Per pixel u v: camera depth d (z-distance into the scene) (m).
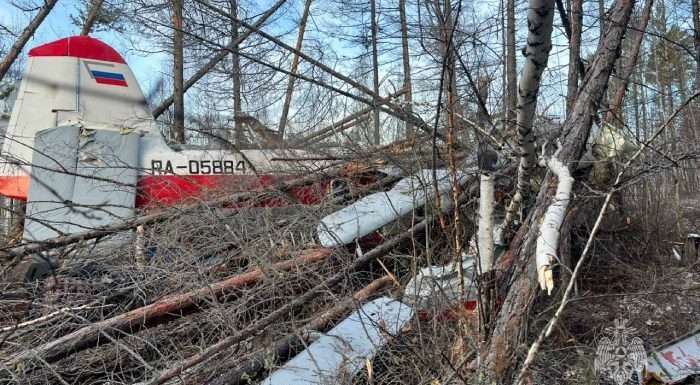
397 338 3.02
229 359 3.25
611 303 4.17
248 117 5.93
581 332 3.72
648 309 4.15
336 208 5.16
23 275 4.08
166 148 5.93
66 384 2.88
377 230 4.68
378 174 5.70
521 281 2.94
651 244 6.11
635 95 7.52
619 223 6.10
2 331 3.35
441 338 2.90
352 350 2.98
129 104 6.19
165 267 4.03
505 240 3.84
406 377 2.91
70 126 5.46
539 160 3.57
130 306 3.87
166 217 4.52
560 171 3.05
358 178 5.54
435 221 4.02
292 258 4.10
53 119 6.01
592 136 5.01
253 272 3.93
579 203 3.77
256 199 4.93
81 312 3.67
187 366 2.98
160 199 5.52
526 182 3.60
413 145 4.23
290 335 3.30
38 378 3.06
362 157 5.06
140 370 3.40
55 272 4.01
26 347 3.15
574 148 3.62
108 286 4.00
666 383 3.08
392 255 4.06
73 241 4.33
